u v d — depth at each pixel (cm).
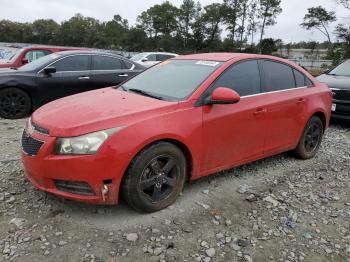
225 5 8256
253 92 461
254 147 466
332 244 348
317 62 4328
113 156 331
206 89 407
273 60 507
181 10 8950
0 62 1116
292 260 321
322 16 7162
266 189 454
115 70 889
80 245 319
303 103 530
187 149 386
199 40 8569
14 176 443
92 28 8619
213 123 404
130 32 8338
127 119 347
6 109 774
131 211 376
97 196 337
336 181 499
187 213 381
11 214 360
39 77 792
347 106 803
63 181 339
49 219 354
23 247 313
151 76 477
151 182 363
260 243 341
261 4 8125
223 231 354
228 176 483
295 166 542
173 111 376
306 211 407
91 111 362
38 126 352
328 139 722
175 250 321
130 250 317
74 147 328
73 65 837
